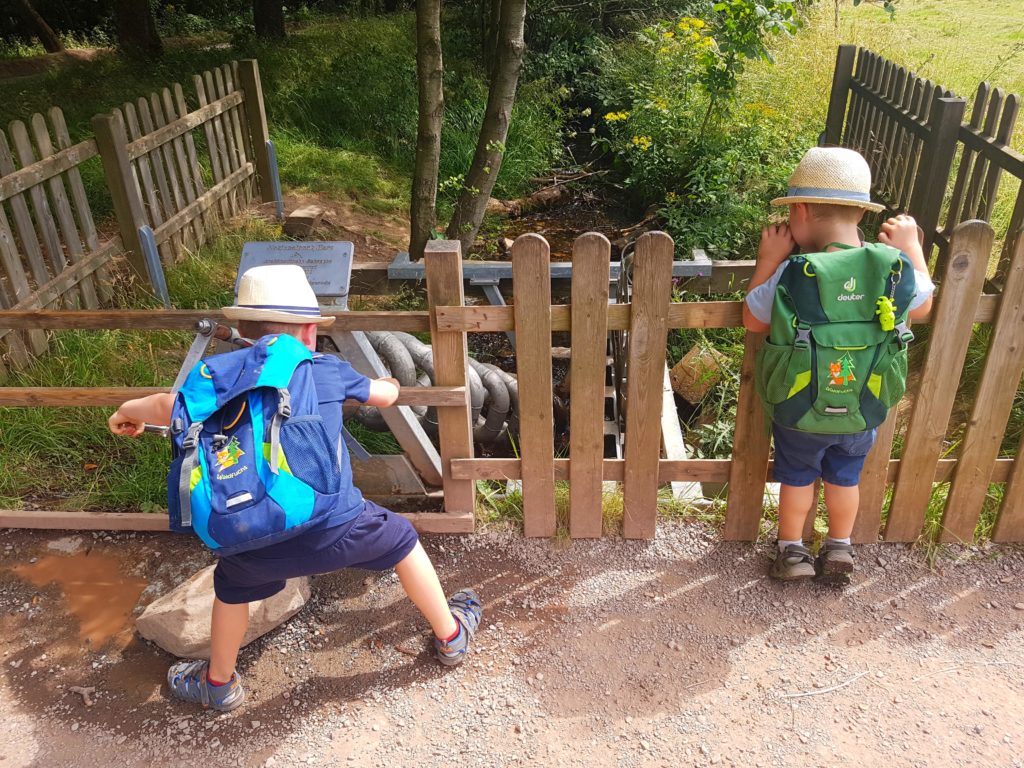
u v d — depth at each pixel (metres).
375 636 2.90
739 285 5.26
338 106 10.48
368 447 3.67
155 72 12.38
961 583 3.04
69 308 5.05
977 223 2.58
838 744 2.47
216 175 7.11
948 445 3.77
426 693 2.68
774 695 2.64
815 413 2.48
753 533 3.23
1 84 12.27
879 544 3.22
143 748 2.52
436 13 5.63
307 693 2.69
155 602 2.91
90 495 3.54
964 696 2.61
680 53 10.62
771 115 8.60
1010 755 2.42
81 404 3.10
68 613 3.02
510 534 3.32
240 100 7.47
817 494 3.11
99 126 5.18
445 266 2.74
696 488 3.59
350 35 15.55
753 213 6.71
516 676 2.73
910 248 2.55
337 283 3.15
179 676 2.66
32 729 2.59
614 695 2.66
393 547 2.46
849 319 2.38
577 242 2.64
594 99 12.52
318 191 8.52
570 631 2.90
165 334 4.83
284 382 2.14
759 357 2.62
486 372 4.05
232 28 22.39
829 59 11.13
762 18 7.33
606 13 15.27
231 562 2.25
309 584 3.08
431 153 6.04
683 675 2.72
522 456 3.09
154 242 5.64
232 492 2.06
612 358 5.01
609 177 9.79
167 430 2.41
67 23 20.69
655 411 2.95
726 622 2.91
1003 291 2.70
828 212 2.46
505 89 5.82
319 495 2.15
